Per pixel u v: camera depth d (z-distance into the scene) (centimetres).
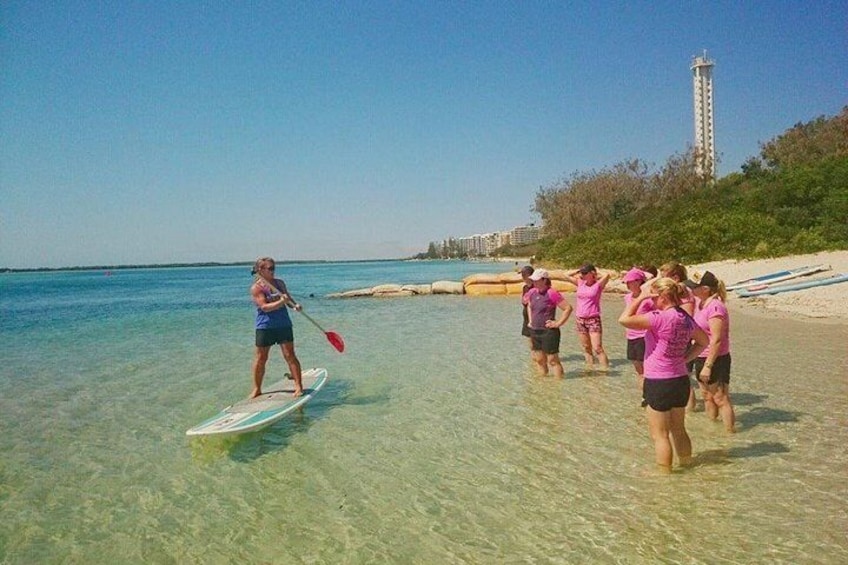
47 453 686
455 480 565
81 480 602
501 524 473
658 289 540
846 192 3275
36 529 497
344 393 919
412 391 918
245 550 451
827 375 910
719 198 4494
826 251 2723
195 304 3225
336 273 9244
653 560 408
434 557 427
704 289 640
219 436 732
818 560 397
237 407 792
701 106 10312
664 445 551
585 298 1011
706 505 484
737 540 427
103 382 1074
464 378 998
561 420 738
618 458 600
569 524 466
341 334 1612
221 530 484
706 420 703
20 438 741
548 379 968
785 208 3472
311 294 3584
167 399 934
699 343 571
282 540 464
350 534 468
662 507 485
